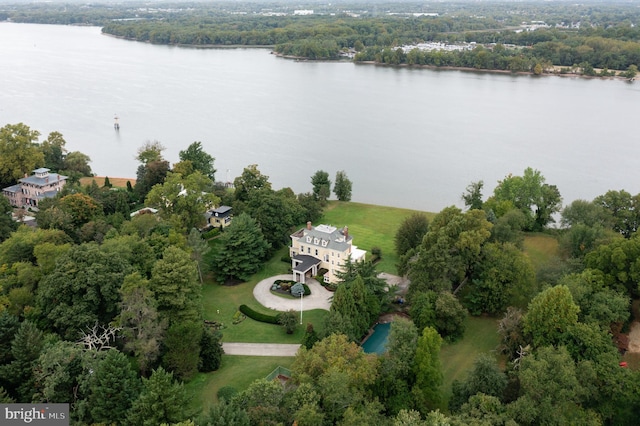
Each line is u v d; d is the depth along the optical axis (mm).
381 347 97250
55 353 72375
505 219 121625
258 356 95750
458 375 89438
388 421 68312
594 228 114750
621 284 95500
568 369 70625
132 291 85250
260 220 133375
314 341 94938
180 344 85812
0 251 107938
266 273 126312
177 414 66062
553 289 86125
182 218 130750
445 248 104125
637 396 72688
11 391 75812
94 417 68438
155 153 179375
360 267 108625
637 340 90938
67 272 88062
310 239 124125
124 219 137500
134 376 72438
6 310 83625
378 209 172500
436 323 97438
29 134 174000
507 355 90812
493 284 103875
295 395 68000
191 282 94625
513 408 67875
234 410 65250
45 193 158875
